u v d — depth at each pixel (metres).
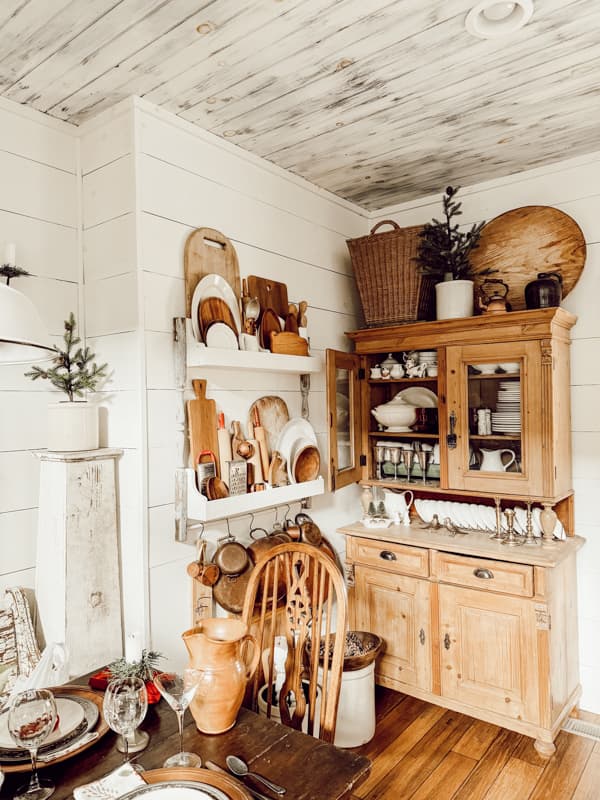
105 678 1.58
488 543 2.58
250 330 2.44
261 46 1.81
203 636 1.41
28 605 2.00
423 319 2.90
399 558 2.74
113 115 2.15
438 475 2.87
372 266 2.98
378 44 1.82
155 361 2.13
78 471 2.00
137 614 2.08
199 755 1.29
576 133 2.49
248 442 2.44
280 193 2.77
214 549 2.36
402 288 2.90
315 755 1.29
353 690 2.39
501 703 2.44
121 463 2.13
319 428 2.95
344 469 2.93
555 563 2.31
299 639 1.74
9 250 1.91
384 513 3.05
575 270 2.68
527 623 2.37
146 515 2.08
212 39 1.77
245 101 2.15
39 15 1.65
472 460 2.68
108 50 1.81
